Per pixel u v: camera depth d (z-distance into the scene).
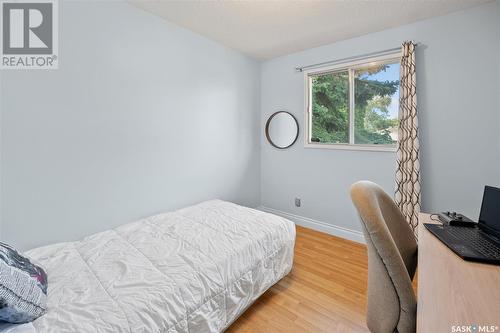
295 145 3.13
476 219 2.02
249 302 1.58
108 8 1.87
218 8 2.03
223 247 1.59
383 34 2.38
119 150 2.00
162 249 1.55
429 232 1.15
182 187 2.51
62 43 1.67
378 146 2.50
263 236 1.79
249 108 3.26
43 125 1.62
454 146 2.08
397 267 0.76
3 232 1.51
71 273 1.28
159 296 1.15
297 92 3.06
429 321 0.57
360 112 2.68
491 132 1.92
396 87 2.43
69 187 1.75
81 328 0.94
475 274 0.78
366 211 0.78
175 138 2.41
